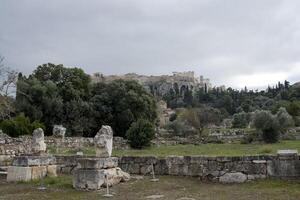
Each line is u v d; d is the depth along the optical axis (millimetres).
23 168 16344
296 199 10977
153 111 57250
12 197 12398
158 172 17547
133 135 39594
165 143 47062
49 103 49844
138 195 12422
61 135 37719
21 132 37781
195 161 16625
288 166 14750
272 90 139625
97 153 15469
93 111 52625
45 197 12352
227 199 11273
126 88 55812
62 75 55406
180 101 151875
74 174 14148
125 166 18125
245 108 112250
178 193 12688
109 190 13547
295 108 69875
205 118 75500
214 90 164625
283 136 48188
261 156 15250
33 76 55250
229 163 15719
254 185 14117
